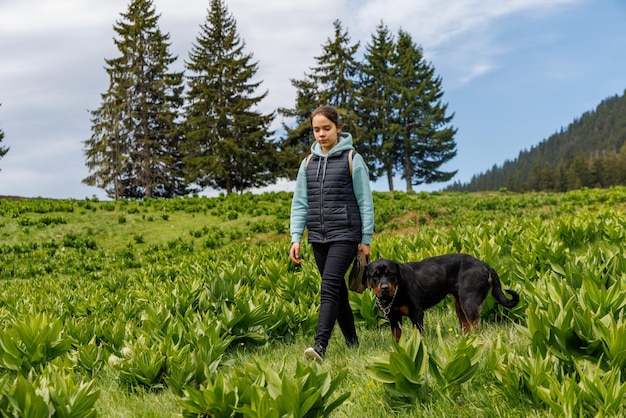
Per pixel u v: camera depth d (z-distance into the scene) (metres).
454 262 5.08
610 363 2.93
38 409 2.70
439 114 49.56
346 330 4.94
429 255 7.08
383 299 4.57
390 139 47.81
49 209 20.25
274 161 43.53
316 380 2.86
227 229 18.81
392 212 19.39
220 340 4.70
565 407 2.47
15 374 4.79
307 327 5.77
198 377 3.82
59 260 16.09
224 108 41.94
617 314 3.63
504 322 5.25
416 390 3.07
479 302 4.89
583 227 8.60
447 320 5.74
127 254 16.88
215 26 45.12
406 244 8.85
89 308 8.29
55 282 13.57
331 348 4.94
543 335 3.19
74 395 3.02
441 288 4.99
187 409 2.89
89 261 16.09
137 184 42.97
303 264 7.98
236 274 7.57
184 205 21.59
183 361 3.91
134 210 20.61
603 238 8.42
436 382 3.12
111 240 18.22
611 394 2.48
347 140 4.78
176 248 17.33
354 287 4.84
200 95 43.16
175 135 43.97
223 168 40.97
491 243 7.91
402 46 52.12
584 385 2.58
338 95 46.88
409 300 4.65
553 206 19.28
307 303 6.52
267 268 8.03
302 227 4.89
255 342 5.41
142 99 43.19
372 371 3.11
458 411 2.86
